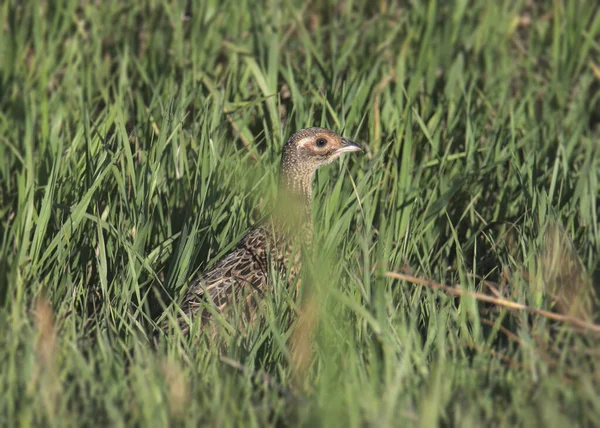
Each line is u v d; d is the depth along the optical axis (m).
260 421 7.80
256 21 15.46
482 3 16.78
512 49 16.56
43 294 9.96
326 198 11.50
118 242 10.65
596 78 15.90
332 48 14.91
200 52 15.16
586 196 11.41
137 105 13.65
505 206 12.21
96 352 8.84
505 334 9.59
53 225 11.16
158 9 16.67
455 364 8.34
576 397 7.77
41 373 8.00
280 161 11.84
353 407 7.36
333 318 9.32
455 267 11.27
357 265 10.64
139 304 9.91
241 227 11.55
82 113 13.00
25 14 16.23
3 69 15.17
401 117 13.03
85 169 11.61
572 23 15.80
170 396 7.72
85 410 7.71
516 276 9.93
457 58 14.30
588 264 10.43
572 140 13.17
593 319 9.34
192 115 13.59
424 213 11.52
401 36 16.05
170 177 12.02
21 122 13.84
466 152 12.71
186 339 9.81
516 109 14.62
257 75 13.59
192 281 11.00
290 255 10.69
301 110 12.98
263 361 9.23
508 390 8.10
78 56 14.80
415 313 9.33
